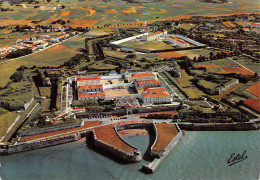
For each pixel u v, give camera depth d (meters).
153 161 190.25
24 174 183.75
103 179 177.50
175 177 177.75
